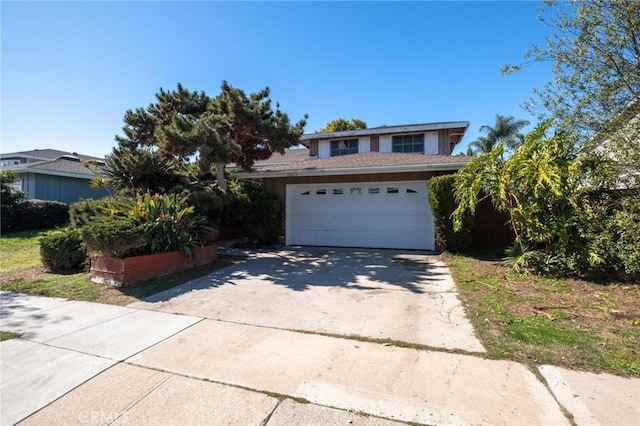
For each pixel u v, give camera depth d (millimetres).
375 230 9836
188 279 6207
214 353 3248
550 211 5938
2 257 8617
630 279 5340
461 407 2324
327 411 2311
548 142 5809
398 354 3166
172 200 7160
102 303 4906
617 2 4691
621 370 2742
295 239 10633
